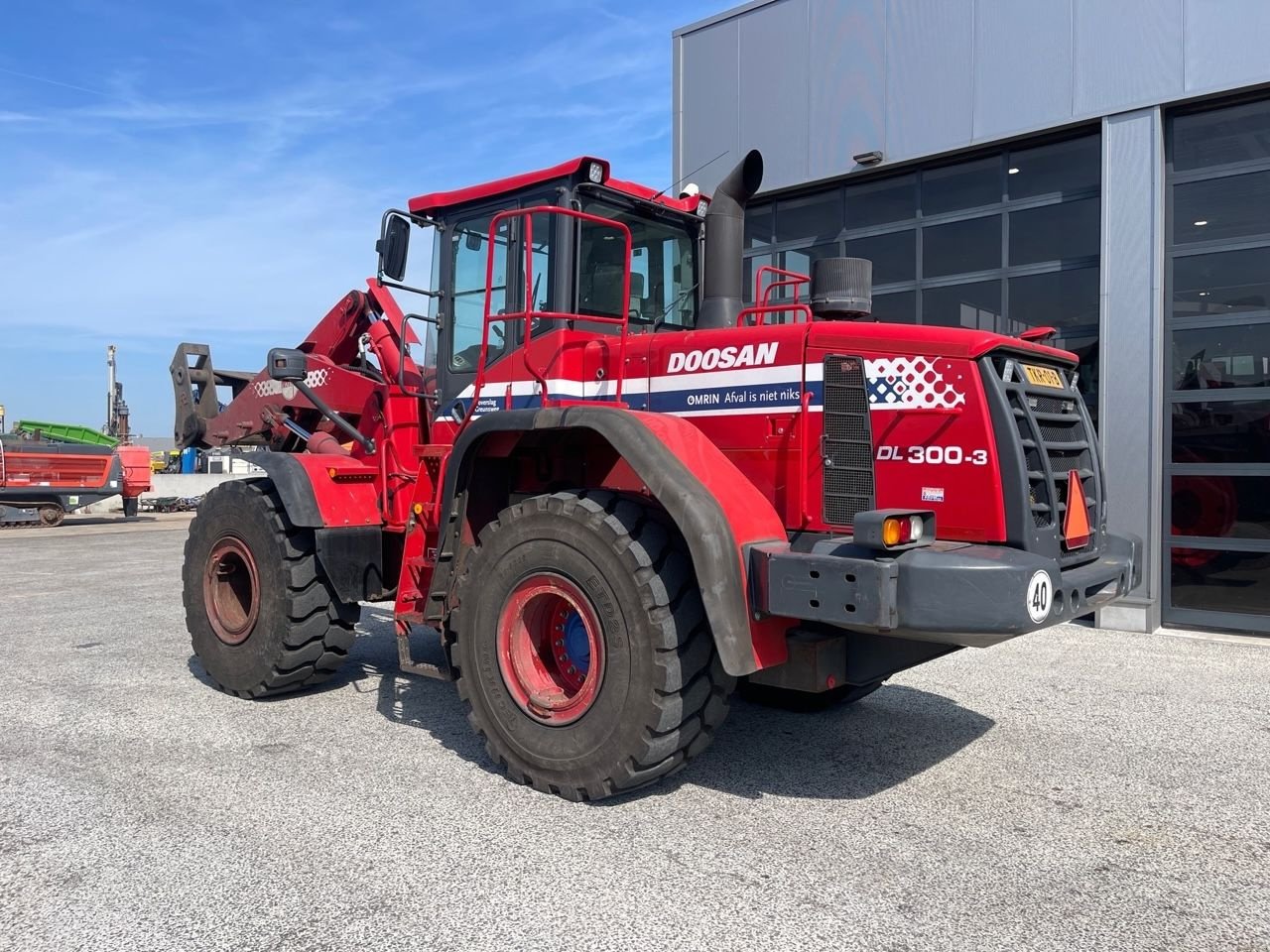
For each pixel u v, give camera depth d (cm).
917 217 862
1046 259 792
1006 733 450
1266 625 700
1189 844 321
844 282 388
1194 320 728
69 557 1264
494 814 337
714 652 344
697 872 292
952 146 816
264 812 337
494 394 445
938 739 439
